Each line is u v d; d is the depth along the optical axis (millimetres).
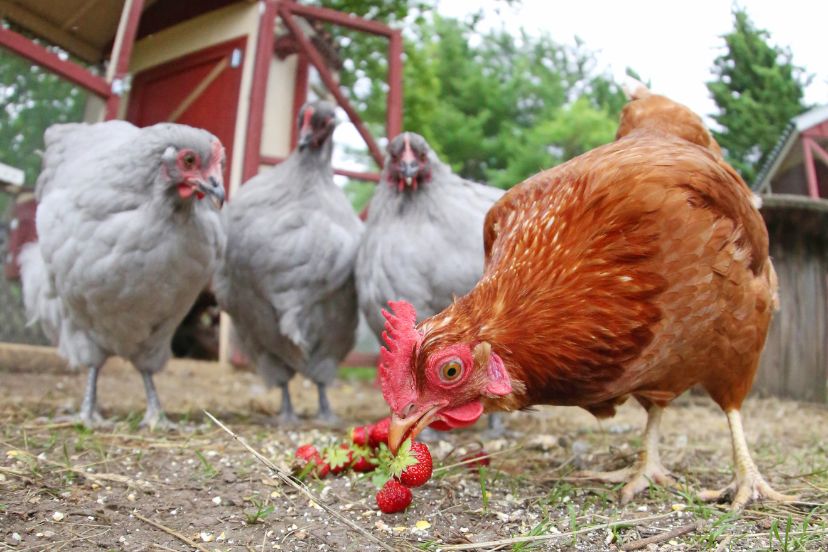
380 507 505
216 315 1600
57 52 1154
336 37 1543
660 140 554
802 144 1367
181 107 1545
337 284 880
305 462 592
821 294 1256
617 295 459
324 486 568
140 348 791
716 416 1128
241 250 863
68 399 1000
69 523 466
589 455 748
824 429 993
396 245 784
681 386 528
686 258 462
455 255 771
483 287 473
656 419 611
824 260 1256
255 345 943
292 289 863
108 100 1137
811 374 1251
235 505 518
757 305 518
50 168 790
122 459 631
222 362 1528
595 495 573
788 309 1253
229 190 1477
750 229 512
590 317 459
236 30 1505
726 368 527
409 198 796
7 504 487
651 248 458
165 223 704
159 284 724
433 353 432
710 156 543
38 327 1309
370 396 1447
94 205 699
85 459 622
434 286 774
